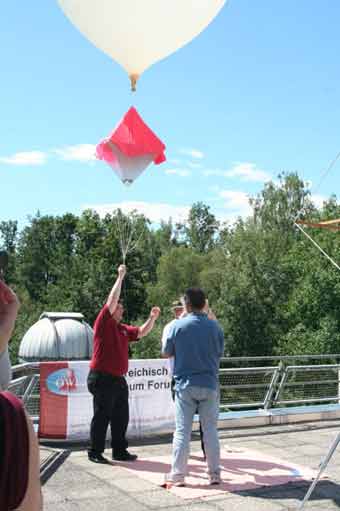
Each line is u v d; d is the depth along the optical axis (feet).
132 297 174.50
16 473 5.34
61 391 24.73
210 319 19.79
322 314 118.11
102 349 21.49
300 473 20.59
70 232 240.94
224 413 29.45
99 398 21.52
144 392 26.73
